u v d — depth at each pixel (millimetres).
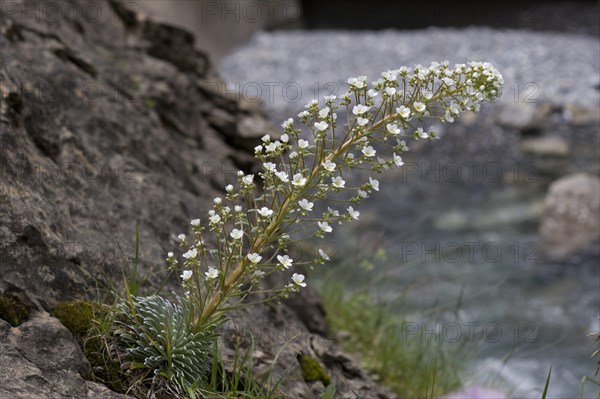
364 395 4617
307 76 19094
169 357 3324
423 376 5457
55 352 3174
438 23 26297
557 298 8648
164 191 4934
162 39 7035
